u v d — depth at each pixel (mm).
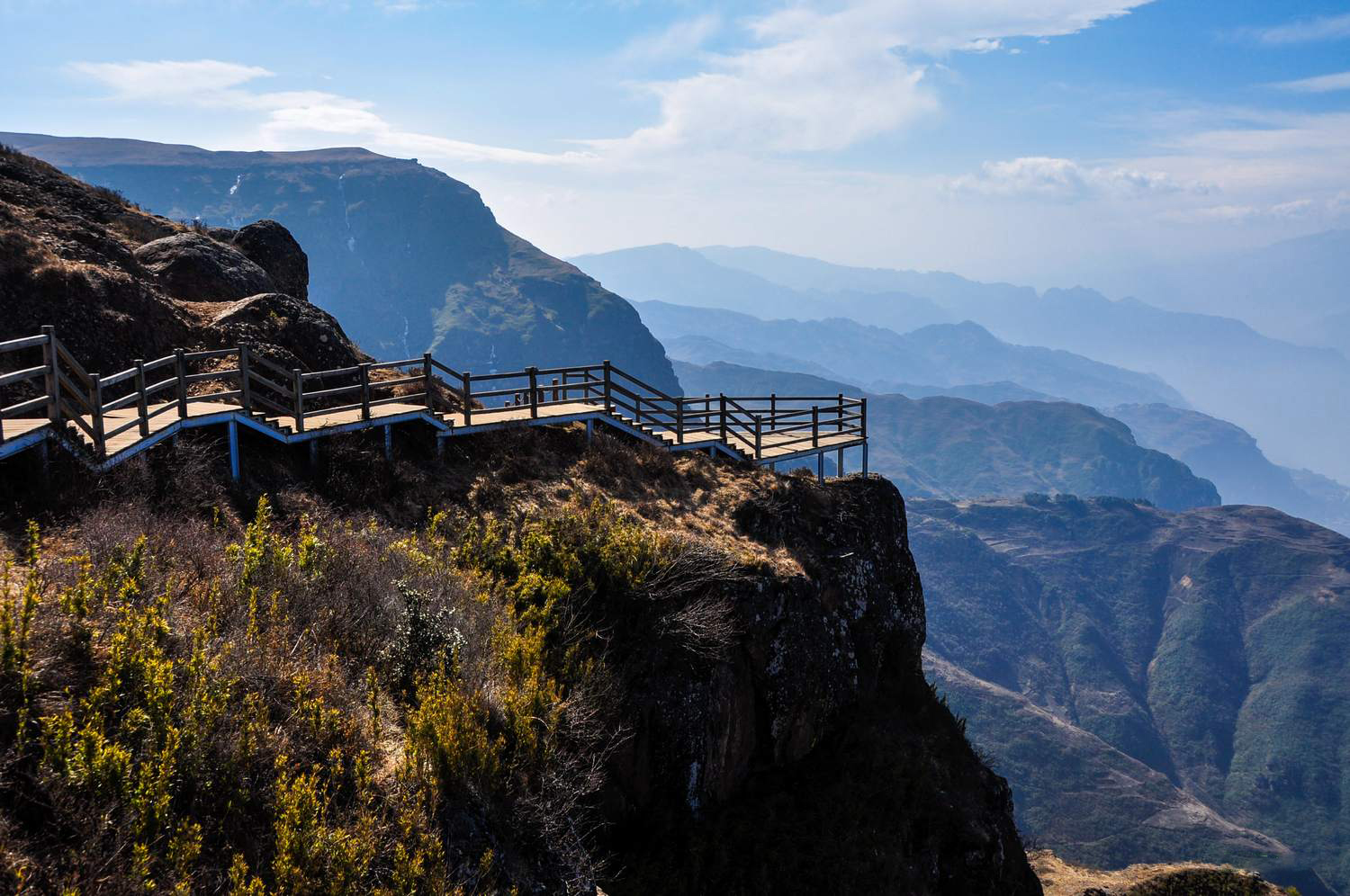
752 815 16391
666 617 16047
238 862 6703
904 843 18141
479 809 9258
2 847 5855
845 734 19688
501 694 11234
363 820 7906
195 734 7441
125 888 6156
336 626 11250
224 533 13008
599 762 12797
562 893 9539
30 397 16281
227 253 28391
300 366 21672
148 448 14156
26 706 6801
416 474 18656
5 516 10719
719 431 25953
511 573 15922
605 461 22062
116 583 9250
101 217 29500
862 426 29188
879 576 24469
